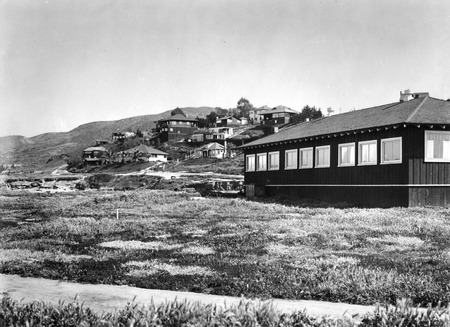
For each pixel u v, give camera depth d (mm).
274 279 9180
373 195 29141
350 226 17984
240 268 10523
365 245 13883
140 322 5371
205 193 46688
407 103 31969
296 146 37344
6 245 14273
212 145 120562
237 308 5871
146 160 124562
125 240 15688
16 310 5977
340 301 7871
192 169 100750
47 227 19000
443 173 27078
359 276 9078
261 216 23500
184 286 8773
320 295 8078
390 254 12398
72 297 7809
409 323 5785
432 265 10836
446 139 27344
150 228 18688
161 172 92688
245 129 149500
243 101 196750
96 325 5477
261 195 41219
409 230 16875
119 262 11422
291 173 37969
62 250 13531
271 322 5633
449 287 8445
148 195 39125
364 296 7945
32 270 10195
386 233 16344
